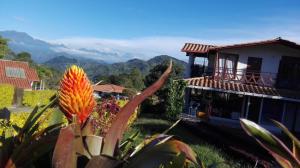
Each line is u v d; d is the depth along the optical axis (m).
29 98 33.44
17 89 33.22
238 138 19.20
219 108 30.62
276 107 30.50
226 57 30.50
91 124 1.63
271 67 30.20
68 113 1.58
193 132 20.70
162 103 32.09
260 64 30.25
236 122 30.11
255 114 30.56
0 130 5.57
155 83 1.57
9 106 31.62
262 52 30.19
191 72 34.09
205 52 32.44
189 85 28.62
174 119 27.72
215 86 28.97
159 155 1.63
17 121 7.35
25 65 48.47
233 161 13.05
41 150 1.56
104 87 27.92
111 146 1.58
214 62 30.67
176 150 1.66
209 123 28.03
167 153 1.64
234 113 30.36
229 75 30.33
